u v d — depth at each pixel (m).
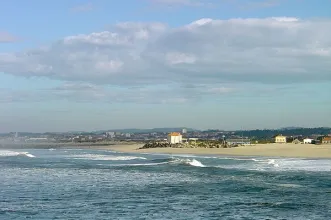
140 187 47.53
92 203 37.44
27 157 120.12
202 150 169.88
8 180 54.88
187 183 50.78
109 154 155.12
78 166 80.25
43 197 40.62
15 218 31.58
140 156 135.00
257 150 146.75
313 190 44.19
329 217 31.69
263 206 35.75
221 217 31.86
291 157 111.88
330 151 127.25
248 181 52.03
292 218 31.44
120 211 34.00
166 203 37.38
